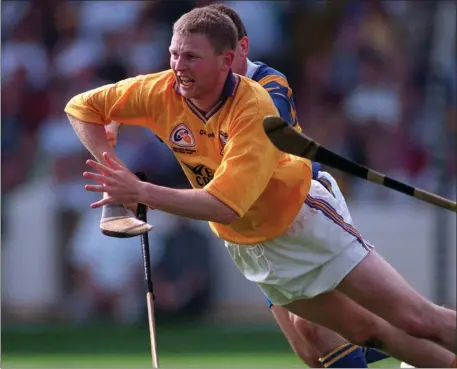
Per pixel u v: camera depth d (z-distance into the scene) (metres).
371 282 17.91
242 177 16.52
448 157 38.12
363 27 40.50
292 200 17.84
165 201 16.17
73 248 38.41
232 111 16.97
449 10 39.22
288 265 18.31
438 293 37.50
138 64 40.72
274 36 40.66
